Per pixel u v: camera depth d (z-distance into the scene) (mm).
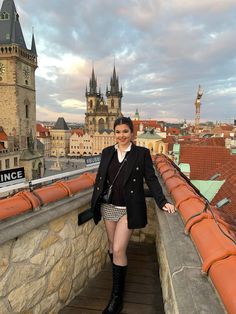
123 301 4016
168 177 4773
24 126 70000
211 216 2463
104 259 5039
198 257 2201
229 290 1438
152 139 58625
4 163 60031
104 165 3439
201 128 120375
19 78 67125
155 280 4594
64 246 3783
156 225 5719
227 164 12352
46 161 100688
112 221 3578
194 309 1649
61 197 3689
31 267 3195
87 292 4266
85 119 153125
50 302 3582
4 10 66688
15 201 3045
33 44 74312
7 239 2682
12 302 2975
